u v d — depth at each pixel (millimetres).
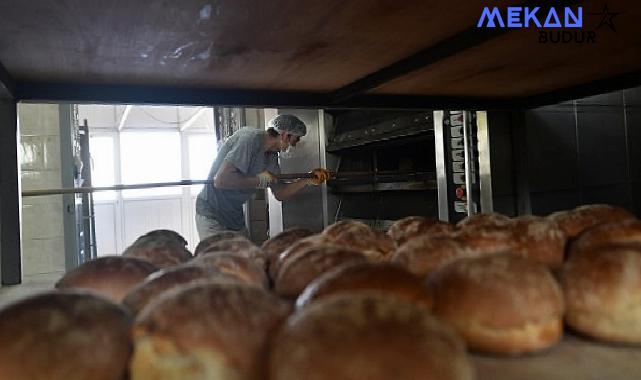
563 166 3066
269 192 4750
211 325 601
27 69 1518
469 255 842
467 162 2738
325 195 4230
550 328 717
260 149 2943
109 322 633
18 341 578
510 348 695
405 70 1624
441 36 1409
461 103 2402
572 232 1118
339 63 1644
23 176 3260
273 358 562
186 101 1917
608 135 3320
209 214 3057
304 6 1132
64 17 1116
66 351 577
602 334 740
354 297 608
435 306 749
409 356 515
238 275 947
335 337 536
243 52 1467
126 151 12062
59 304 632
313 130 4348
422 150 3609
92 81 1713
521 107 2529
